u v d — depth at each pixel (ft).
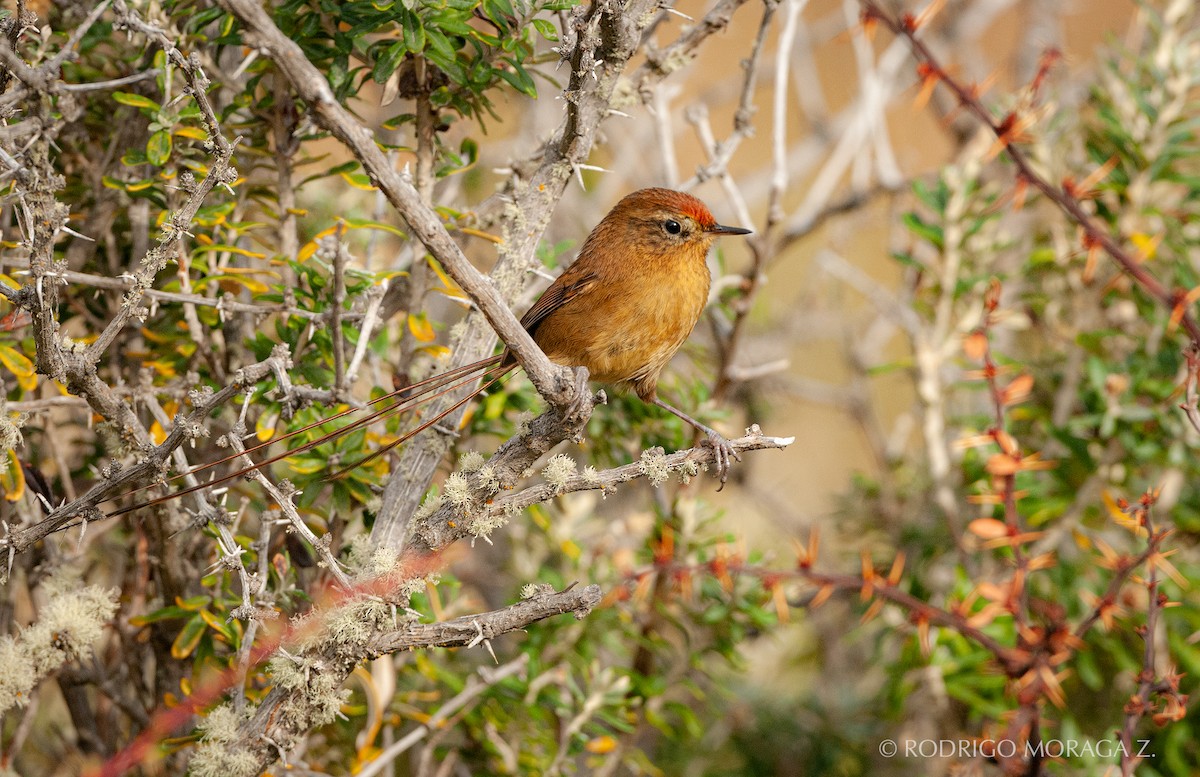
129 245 30.91
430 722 28.66
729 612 32.58
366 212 37.65
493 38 25.86
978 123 44.06
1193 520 33.14
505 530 37.22
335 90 26.40
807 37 52.37
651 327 29.84
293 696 21.21
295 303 26.00
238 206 29.55
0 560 20.90
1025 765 23.66
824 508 48.70
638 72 27.73
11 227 28.40
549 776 30.19
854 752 38.37
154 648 29.32
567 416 20.85
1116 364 34.60
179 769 28.84
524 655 30.04
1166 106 34.04
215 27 30.53
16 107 26.16
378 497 25.94
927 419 35.81
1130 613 31.53
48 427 28.35
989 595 24.20
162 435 26.91
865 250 59.41
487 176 46.21
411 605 27.55
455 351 25.16
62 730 35.19
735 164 62.64
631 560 32.65
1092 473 33.30
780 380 46.29
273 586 27.55
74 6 27.71
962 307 36.91
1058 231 36.11
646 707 32.53
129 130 28.55
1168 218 33.91
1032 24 49.11
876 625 38.68
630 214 29.86
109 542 33.91
